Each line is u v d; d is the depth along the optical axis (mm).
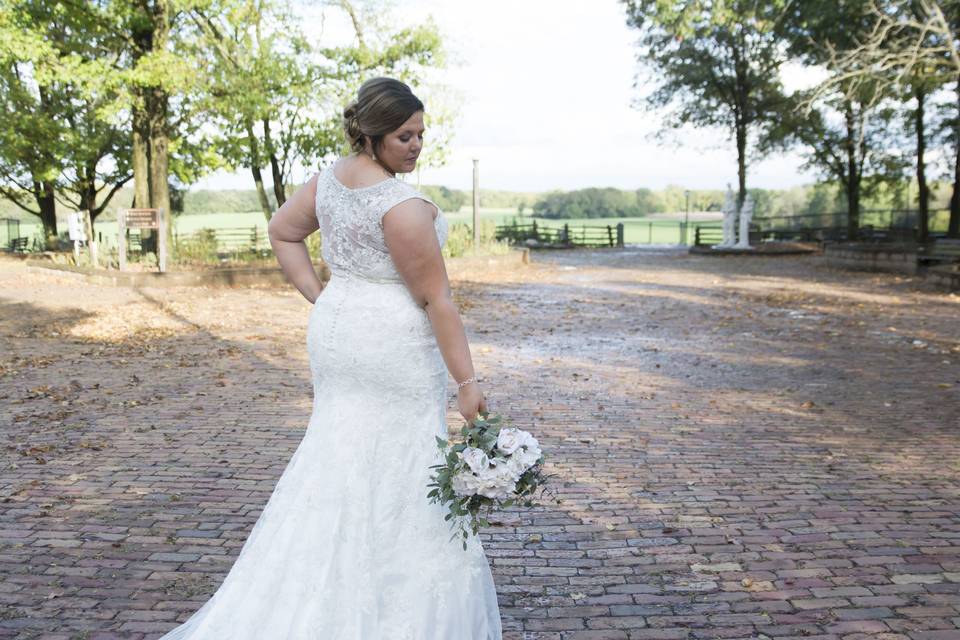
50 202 29078
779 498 4348
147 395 6953
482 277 20016
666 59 33062
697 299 14953
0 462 4953
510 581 3299
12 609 2996
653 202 61719
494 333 10914
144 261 18906
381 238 2100
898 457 5129
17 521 3941
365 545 2154
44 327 10945
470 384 2150
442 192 46594
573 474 4766
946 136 29250
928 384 7391
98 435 5621
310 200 2348
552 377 7855
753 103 33938
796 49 26328
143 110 19406
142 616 2957
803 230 36906
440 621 2195
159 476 4699
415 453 2215
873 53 16203
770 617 2990
